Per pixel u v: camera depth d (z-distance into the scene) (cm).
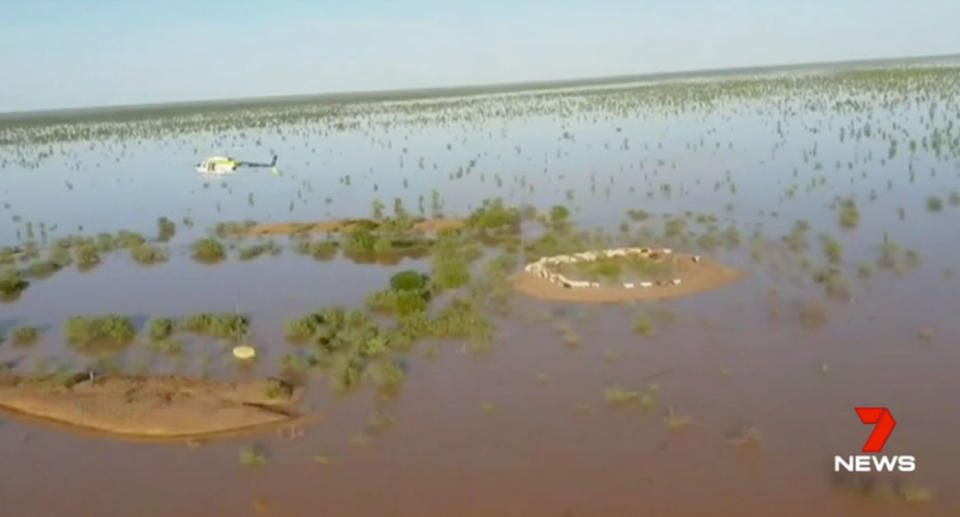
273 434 1995
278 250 4109
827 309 2628
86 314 3152
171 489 1764
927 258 3119
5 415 2167
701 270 3102
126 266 3953
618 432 1916
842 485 1638
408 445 1911
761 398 2042
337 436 1973
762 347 2362
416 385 2250
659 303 2783
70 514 1692
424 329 2648
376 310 2984
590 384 2191
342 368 2317
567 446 1864
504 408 2078
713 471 1722
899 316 2528
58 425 2097
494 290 3022
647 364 2295
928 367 2153
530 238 3956
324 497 1702
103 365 2484
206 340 2725
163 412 2109
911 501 1566
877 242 3409
